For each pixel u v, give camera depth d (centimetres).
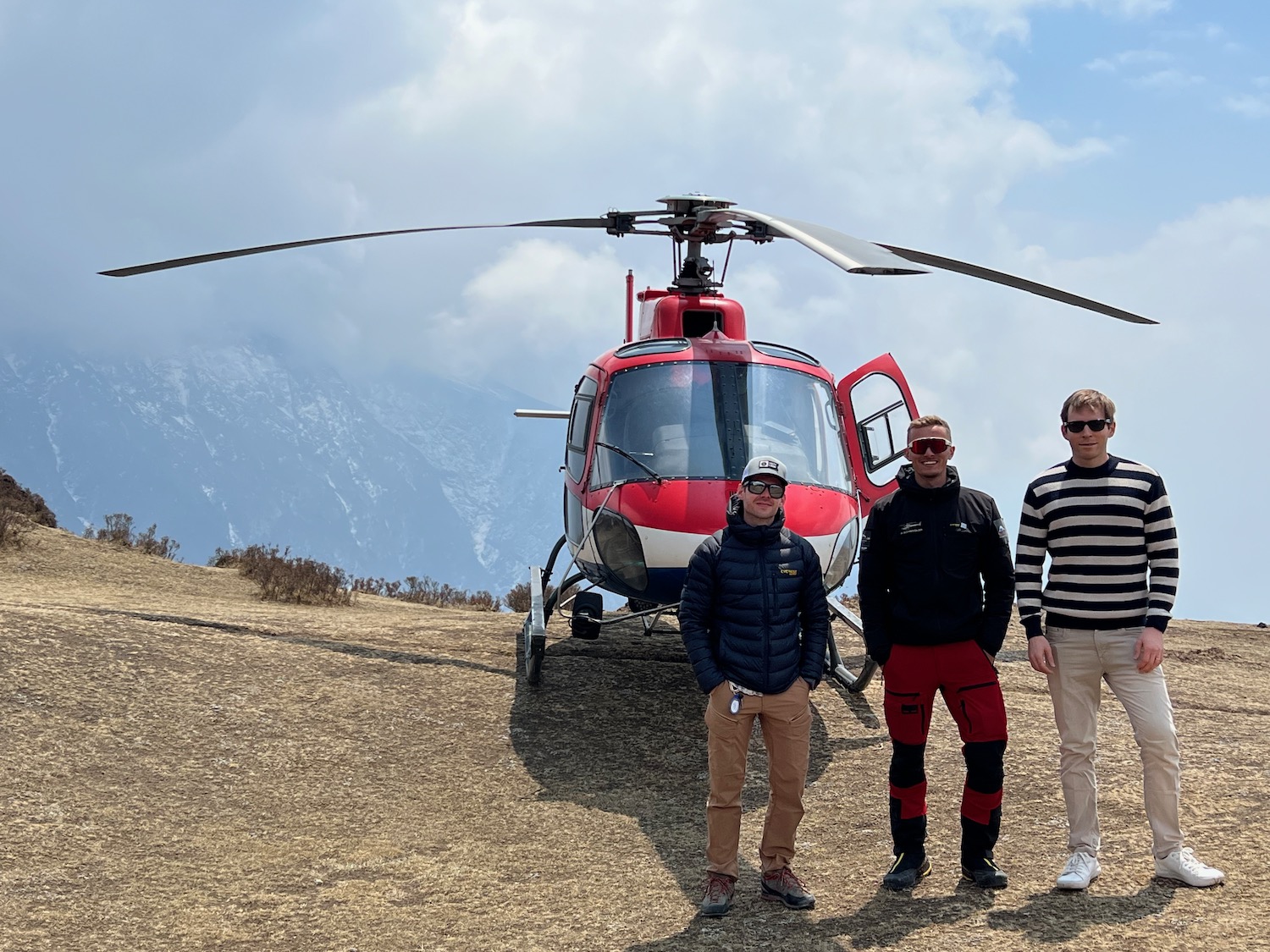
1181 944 383
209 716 698
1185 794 558
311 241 807
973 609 452
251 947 425
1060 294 806
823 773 642
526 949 420
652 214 859
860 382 806
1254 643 1145
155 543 1647
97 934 433
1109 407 436
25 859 498
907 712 458
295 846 532
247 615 1007
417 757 666
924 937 407
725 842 450
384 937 434
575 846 536
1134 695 442
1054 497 449
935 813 561
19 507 1642
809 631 458
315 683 775
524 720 735
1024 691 831
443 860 518
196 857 515
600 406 792
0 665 716
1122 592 440
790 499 713
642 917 448
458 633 965
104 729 658
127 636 816
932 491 449
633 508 726
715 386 767
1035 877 462
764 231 838
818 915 439
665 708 773
